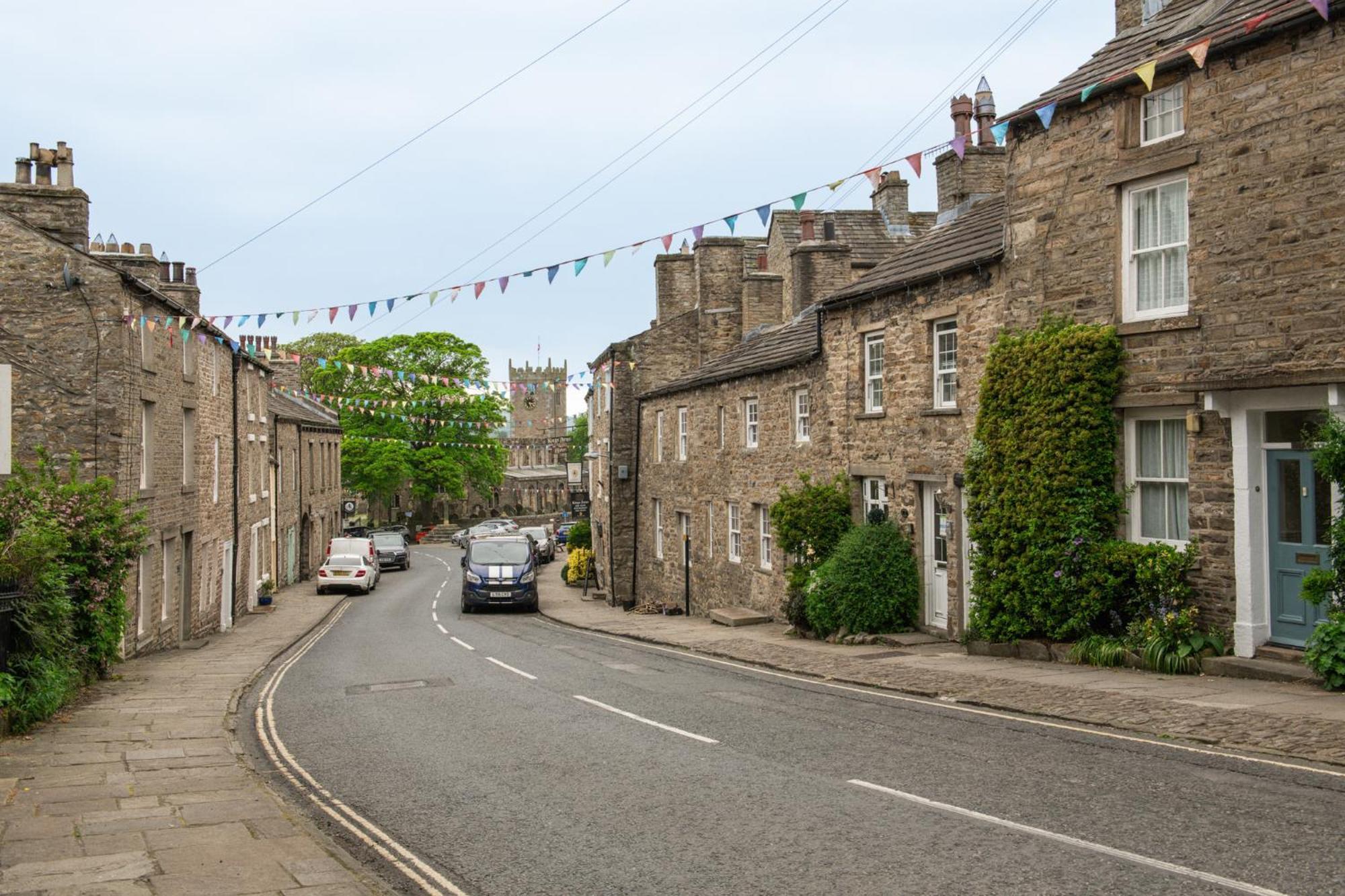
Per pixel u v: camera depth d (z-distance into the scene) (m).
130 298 19.36
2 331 18.41
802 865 6.24
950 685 12.63
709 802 7.78
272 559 37.88
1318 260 10.83
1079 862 6.05
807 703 12.17
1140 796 7.37
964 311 16.33
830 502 20.05
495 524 70.25
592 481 42.72
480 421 65.62
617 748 9.91
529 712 12.20
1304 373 10.91
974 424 16.05
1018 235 14.86
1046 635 14.30
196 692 14.55
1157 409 12.95
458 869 6.52
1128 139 13.09
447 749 10.27
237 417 29.83
